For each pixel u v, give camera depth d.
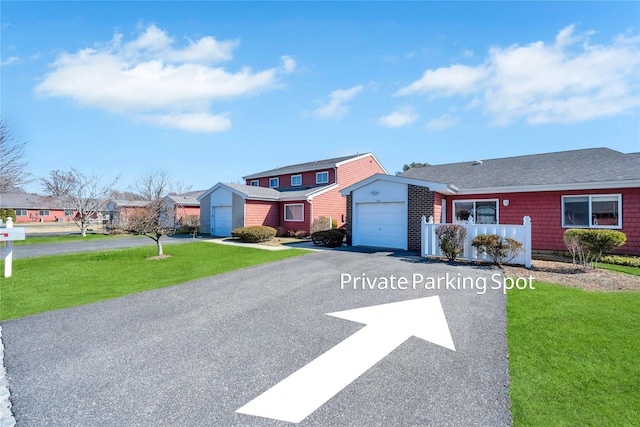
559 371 3.29
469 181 15.04
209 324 4.90
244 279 8.02
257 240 17.95
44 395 3.07
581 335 4.14
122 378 3.35
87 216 25.80
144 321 5.11
